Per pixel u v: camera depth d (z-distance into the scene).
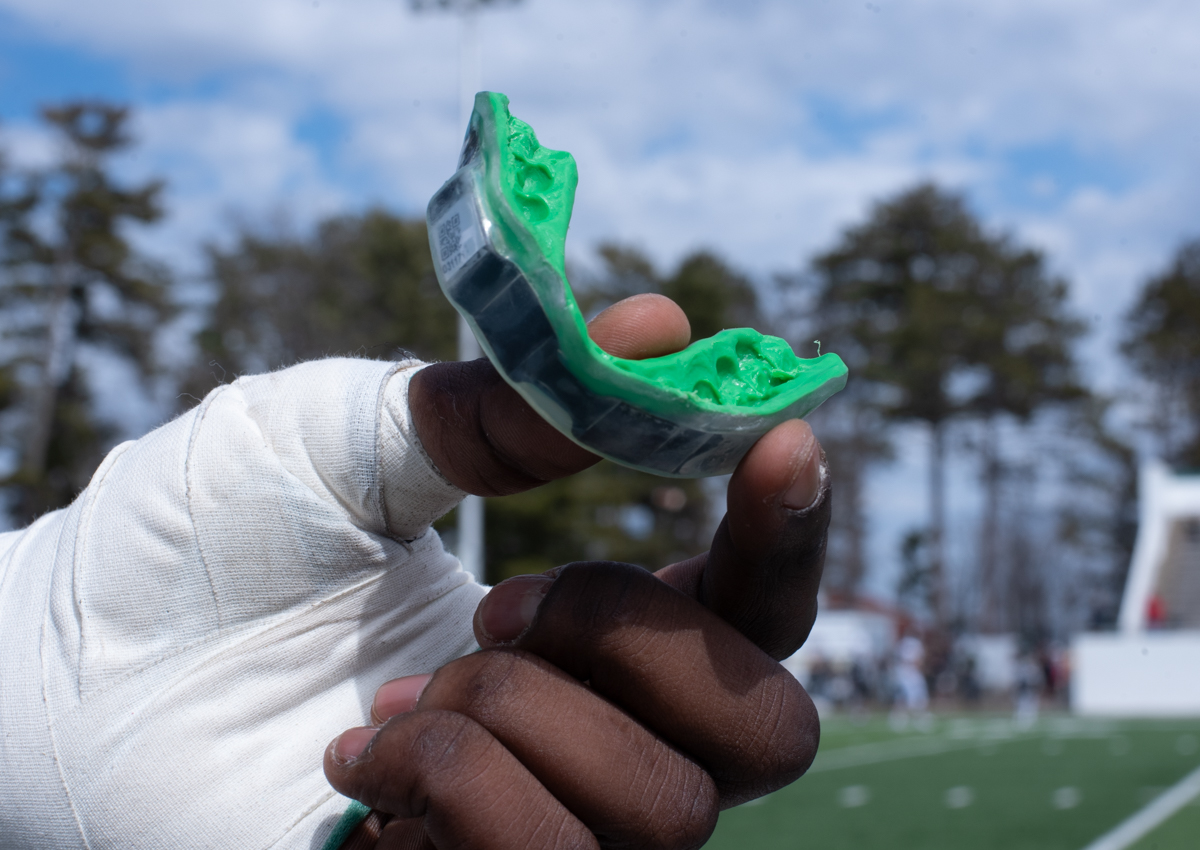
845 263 50.47
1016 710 30.73
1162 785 12.45
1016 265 49.28
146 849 0.83
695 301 41.97
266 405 0.87
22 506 35.94
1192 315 48.69
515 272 0.68
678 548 42.53
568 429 0.74
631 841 0.80
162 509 0.85
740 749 0.82
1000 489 52.53
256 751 0.85
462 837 0.76
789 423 0.77
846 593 53.50
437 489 0.84
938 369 46.28
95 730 0.83
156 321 39.34
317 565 0.85
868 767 15.09
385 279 37.34
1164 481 31.09
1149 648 26.95
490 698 0.79
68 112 38.34
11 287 37.81
